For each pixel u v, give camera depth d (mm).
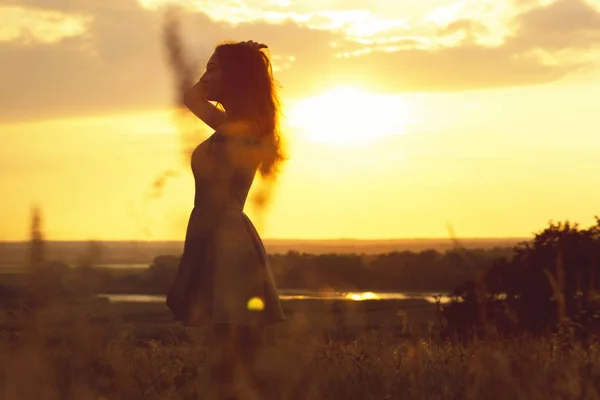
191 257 4195
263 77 4379
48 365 2955
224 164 4164
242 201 4266
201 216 4188
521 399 3873
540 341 4551
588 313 4281
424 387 4152
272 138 4367
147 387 4016
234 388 3527
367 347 4422
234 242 4102
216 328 4016
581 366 4480
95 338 2725
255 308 4020
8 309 2082
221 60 4395
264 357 3590
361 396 4066
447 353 4531
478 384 3971
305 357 3654
